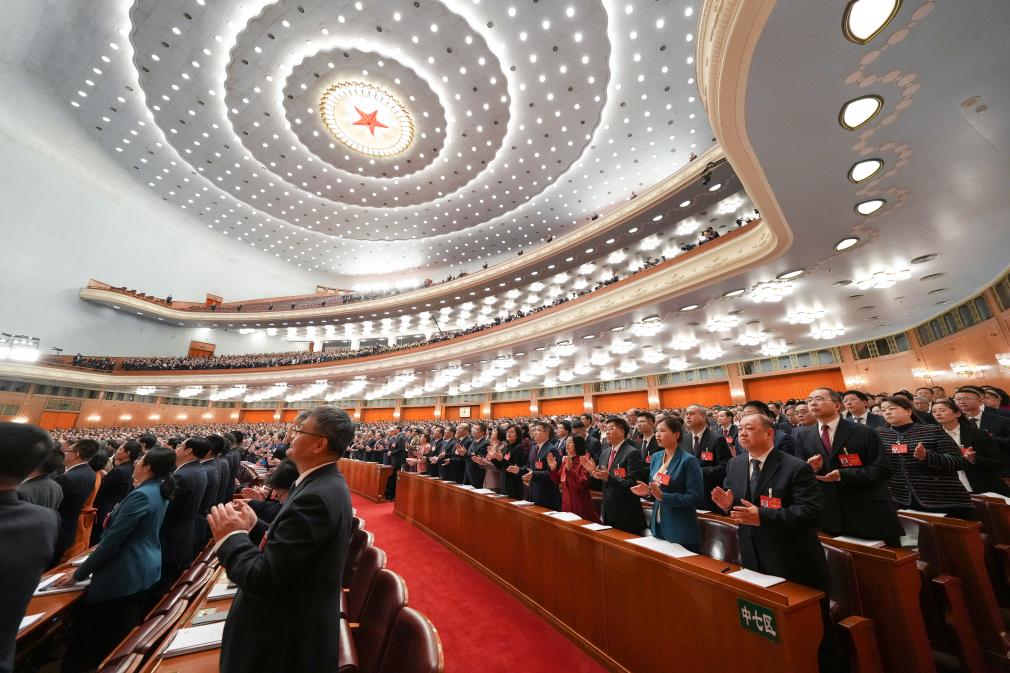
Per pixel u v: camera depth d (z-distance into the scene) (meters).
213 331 25.12
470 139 16.66
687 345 12.95
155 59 14.11
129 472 3.84
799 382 13.40
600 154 16.19
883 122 3.73
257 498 2.97
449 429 6.52
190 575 2.27
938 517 2.60
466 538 4.27
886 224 5.54
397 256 26.30
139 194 21.36
